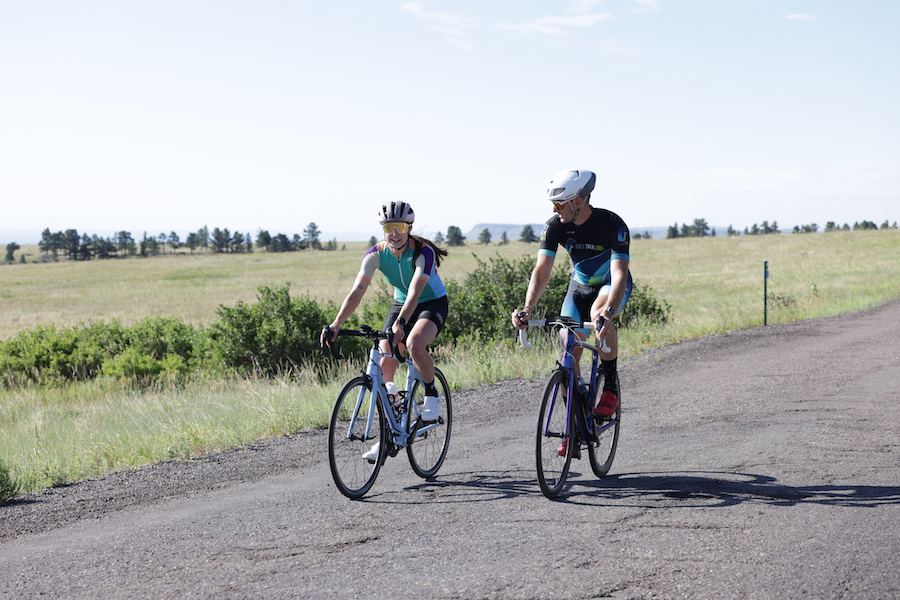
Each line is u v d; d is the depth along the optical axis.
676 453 6.92
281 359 16.77
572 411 5.66
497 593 3.82
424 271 5.95
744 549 4.32
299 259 119.19
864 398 9.48
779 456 6.67
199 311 47.91
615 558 4.24
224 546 4.75
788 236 93.00
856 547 4.31
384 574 4.14
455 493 5.80
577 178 5.50
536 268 5.88
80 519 5.66
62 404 15.29
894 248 73.62
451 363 14.23
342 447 5.69
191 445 8.07
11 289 75.50
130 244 195.75
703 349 15.12
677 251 84.50
